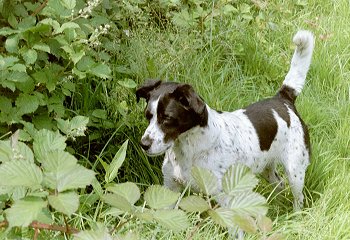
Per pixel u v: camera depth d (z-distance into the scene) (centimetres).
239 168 185
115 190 187
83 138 424
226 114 398
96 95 435
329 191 410
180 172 377
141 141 346
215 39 549
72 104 426
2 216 210
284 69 550
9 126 371
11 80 337
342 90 548
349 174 425
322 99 538
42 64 382
